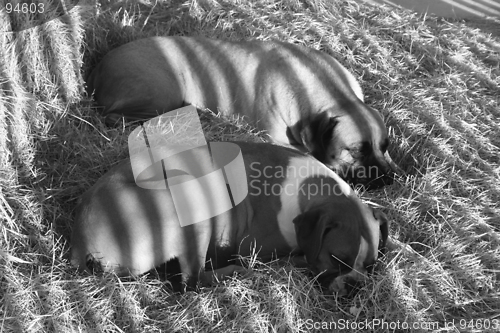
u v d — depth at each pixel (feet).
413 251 5.57
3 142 5.53
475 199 5.93
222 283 5.30
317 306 5.30
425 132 6.35
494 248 5.67
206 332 5.13
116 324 5.12
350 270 5.30
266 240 5.53
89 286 5.19
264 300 5.25
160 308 5.21
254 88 6.26
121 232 5.21
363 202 5.74
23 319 5.07
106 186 5.30
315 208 5.38
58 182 5.65
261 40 6.62
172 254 5.30
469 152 6.23
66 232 5.43
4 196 5.45
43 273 5.23
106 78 6.15
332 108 6.07
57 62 5.86
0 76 5.56
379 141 5.98
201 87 6.31
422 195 5.91
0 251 5.25
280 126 6.23
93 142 5.87
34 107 5.71
